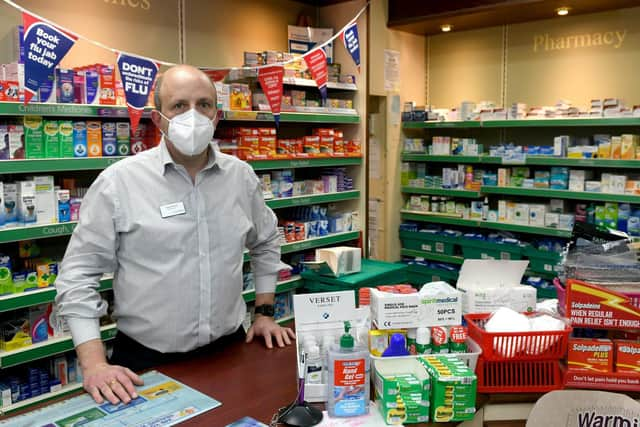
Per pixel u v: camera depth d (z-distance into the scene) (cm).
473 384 147
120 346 205
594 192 434
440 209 529
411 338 171
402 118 534
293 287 420
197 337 199
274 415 149
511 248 478
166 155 193
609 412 147
